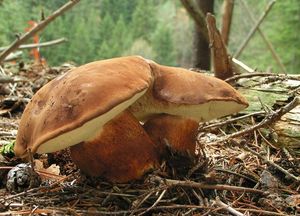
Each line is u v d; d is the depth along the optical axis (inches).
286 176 17.4
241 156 19.7
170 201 14.6
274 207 15.3
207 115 16.3
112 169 15.1
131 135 15.0
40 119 13.5
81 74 13.6
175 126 15.9
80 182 16.0
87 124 13.1
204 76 15.5
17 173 16.2
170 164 15.7
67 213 14.1
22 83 33.5
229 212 14.5
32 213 13.8
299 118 20.9
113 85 13.1
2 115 27.4
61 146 14.2
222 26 48.1
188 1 35.0
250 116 22.8
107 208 14.7
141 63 14.8
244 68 34.2
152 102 15.5
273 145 21.4
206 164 16.6
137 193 15.0
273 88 24.1
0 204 14.4
